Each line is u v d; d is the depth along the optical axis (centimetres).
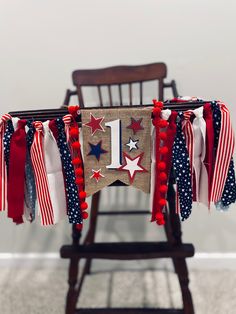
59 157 57
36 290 108
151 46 93
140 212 104
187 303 80
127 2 89
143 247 77
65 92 98
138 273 114
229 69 94
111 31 92
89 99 100
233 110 98
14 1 90
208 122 53
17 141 54
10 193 57
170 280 110
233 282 108
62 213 60
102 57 95
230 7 88
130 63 95
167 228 91
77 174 57
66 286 109
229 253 115
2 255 120
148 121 54
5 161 56
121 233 116
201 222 111
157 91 99
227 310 96
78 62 96
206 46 92
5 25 92
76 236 81
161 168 55
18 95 100
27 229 116
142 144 56
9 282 112
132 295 103
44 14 91
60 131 55
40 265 119
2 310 99
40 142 54
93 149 56
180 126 54
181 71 95
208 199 58
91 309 85
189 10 89
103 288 107
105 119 54
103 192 110
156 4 89
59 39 93
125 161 57
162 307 98
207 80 96
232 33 90
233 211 109
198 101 57
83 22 92
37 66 96
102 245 79
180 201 57
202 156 56
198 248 115
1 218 114
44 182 56
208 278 110
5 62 96
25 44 94
